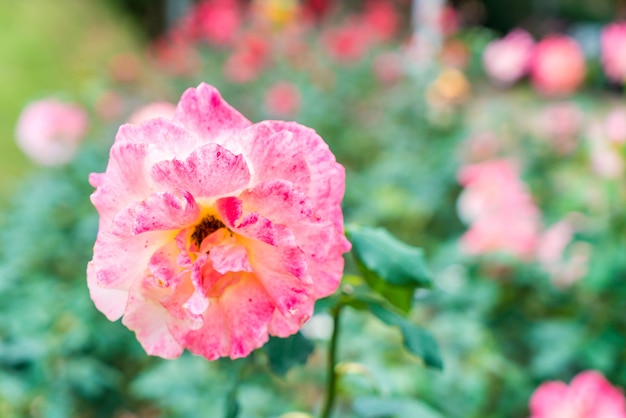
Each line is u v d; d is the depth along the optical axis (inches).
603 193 45.1
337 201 19.4
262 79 91.4
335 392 25.3
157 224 18.4
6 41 109.3
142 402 47.2
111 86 78.2
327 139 82.9
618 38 53.2
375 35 111.1
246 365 23.5
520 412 44.4
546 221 48.2
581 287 46.0
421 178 65.0
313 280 19.4
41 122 56.4
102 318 42.4
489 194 48.1
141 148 18.4
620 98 80.4
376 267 22.8
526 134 68.6
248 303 19.2
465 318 42.9
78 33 122.3
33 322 37.9
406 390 37.9
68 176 56.4
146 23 143.1
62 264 51.3
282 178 18.8
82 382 37.2
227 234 19.2
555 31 179.0
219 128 19.6
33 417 35.3
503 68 72.7
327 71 97.4
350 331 40.2
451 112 88.5
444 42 105.0
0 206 62.6
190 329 18.9
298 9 104.4
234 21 91.3
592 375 36.0
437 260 49.0
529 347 48.4
